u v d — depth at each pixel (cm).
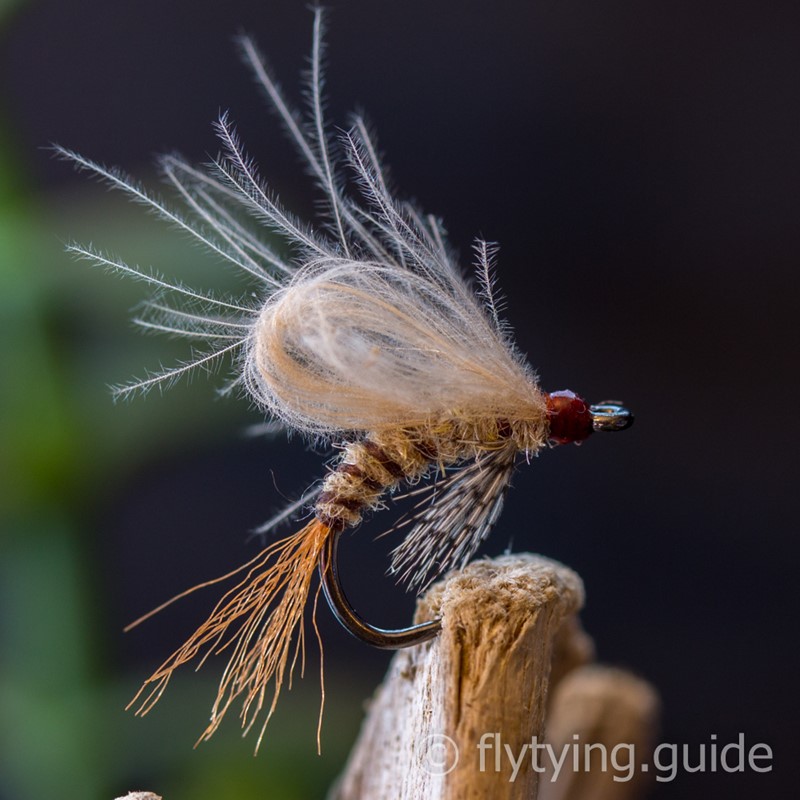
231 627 18
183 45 19
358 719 16
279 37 19
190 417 16
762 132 19
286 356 14
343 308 14
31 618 16
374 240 14
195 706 16
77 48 19
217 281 15
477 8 19
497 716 14
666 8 19
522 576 14
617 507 21
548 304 21
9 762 16
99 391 16
